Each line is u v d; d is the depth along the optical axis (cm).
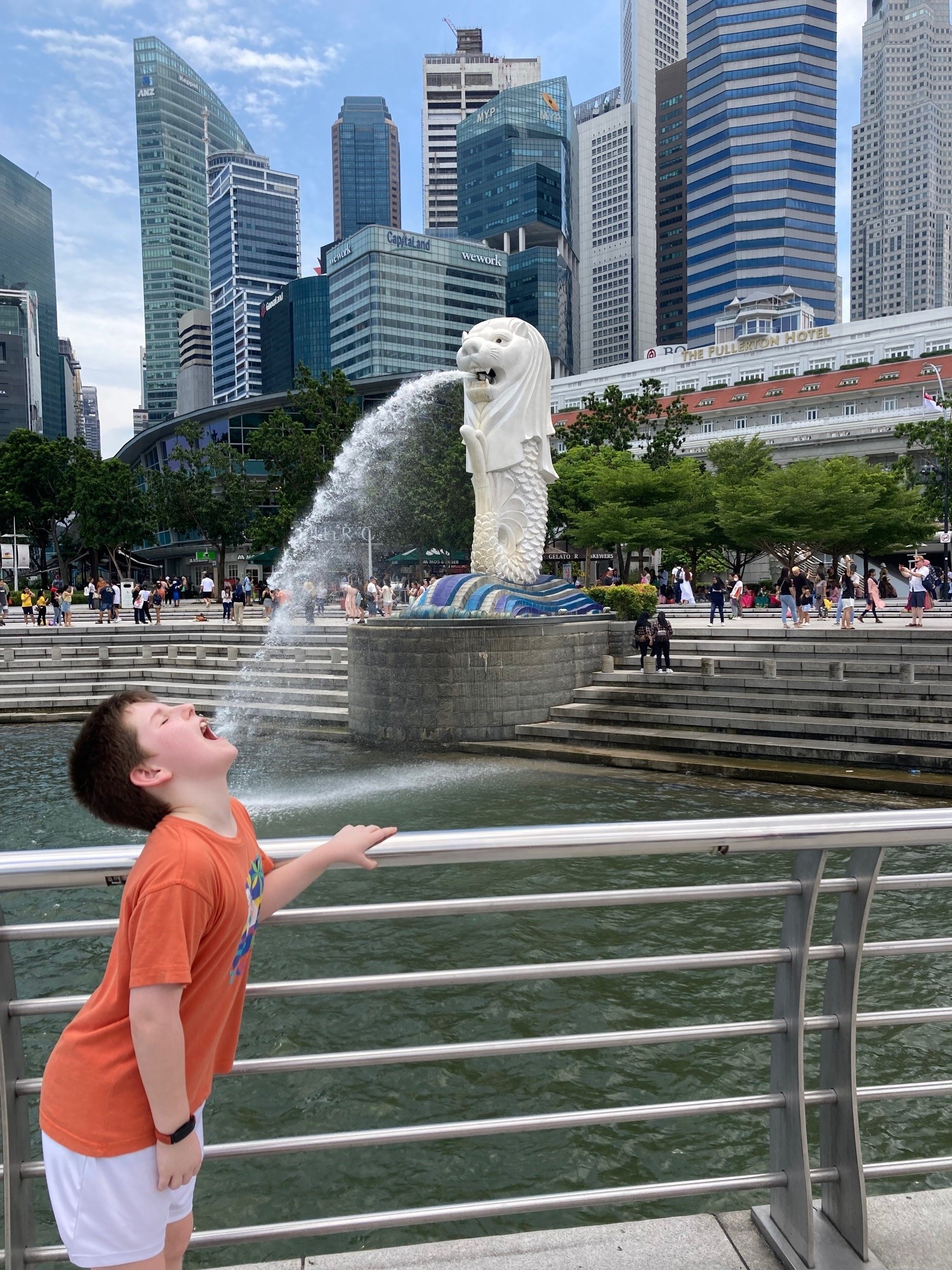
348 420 4269
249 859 169
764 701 1530
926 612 2731
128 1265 155
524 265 13050
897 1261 222
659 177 16488
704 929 782
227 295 16112
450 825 1140
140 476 6000
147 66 19850
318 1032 621
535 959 730
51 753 1742
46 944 788
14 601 4312
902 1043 598
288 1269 220
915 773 1260
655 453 4503
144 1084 148
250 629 2748
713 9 12644
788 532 3550
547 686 1697
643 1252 228
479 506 1862
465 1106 530
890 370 6309
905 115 18712
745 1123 504
